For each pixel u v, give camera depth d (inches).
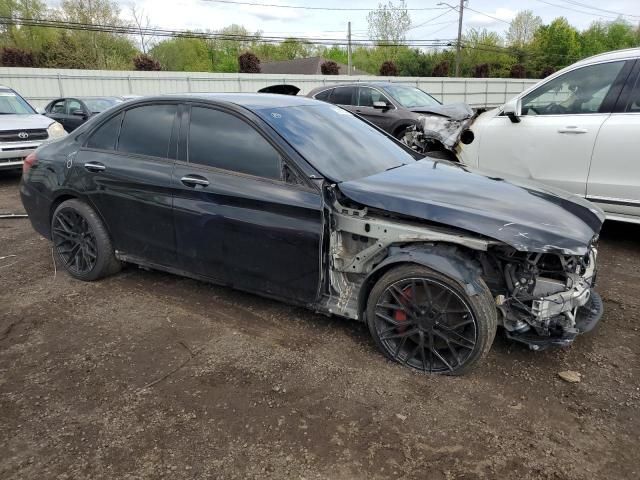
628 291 157.1
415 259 108.6
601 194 191.0
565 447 91.4
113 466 88.2
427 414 100.2
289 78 1201.4
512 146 215.0
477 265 110.7
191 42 2330.2
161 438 94.7
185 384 111.0
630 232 217.3
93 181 155.3
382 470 86.4
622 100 184.9
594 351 122.7
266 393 107.3
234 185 128.0
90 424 98.8
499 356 120.4
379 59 2386.8
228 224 129.6
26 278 172.4
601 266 178.5
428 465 87.4
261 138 128.1
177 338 130.5
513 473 85.5
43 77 960.3
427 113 344.2
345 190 118.0
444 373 111.6
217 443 93.2
